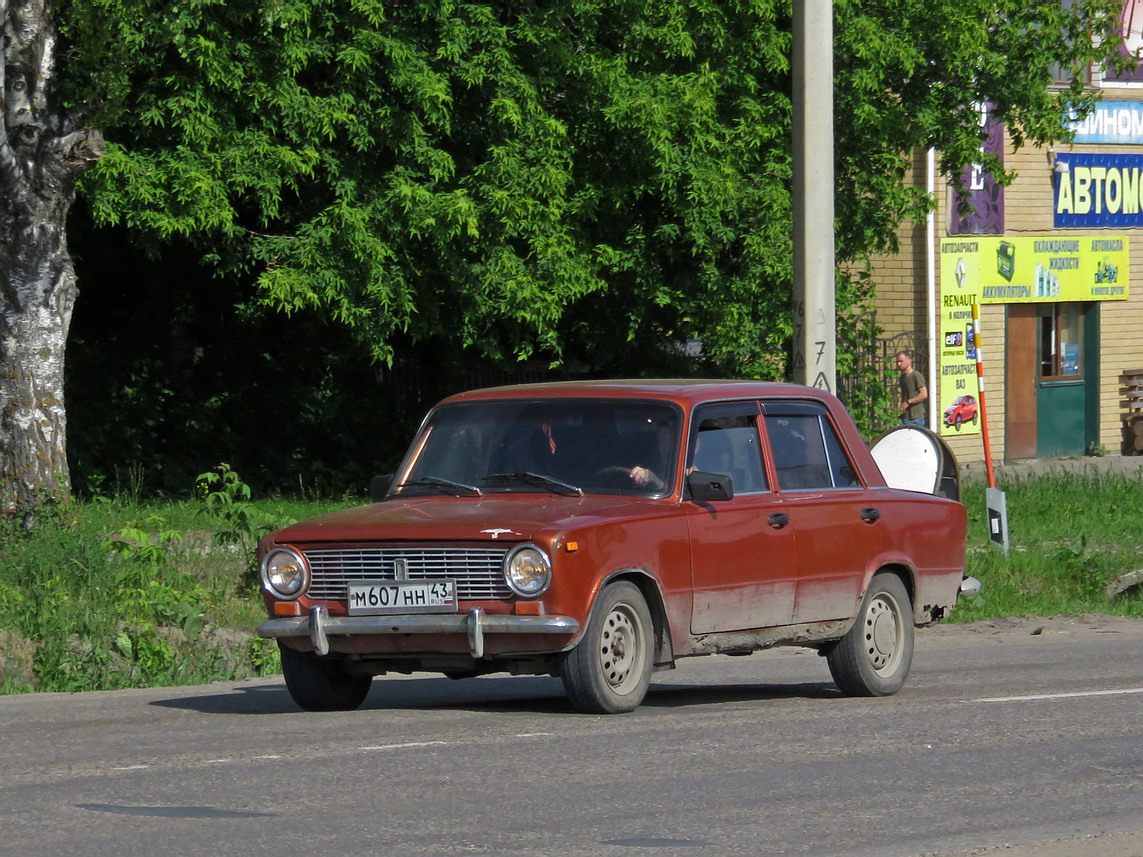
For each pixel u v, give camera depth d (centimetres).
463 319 5175
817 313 3875
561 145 4984
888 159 5559
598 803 1733
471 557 2198
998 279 7650
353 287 4919
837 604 2600
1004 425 7750
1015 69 5872
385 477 2511
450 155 4944
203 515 4678
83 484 5984
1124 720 2380
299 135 4803
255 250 4906
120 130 4816
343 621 2245
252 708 2523
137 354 6456
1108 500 6066
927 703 2572
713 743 2109
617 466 2400
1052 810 1739
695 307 5434
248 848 1518
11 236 4059
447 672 2305
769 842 1570
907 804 1759
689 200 5047
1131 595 4816
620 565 2244
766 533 2475
